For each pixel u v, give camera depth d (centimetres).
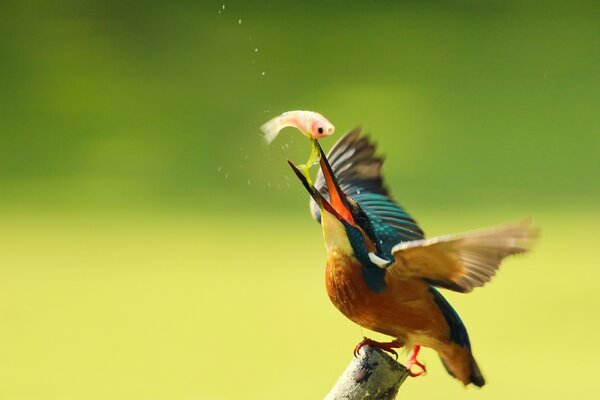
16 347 1206
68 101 2117
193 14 2391
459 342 512
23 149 1952
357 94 2112
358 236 505
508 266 1476
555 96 2120
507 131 1998
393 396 459
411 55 2272
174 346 1199
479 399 1039
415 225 566
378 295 500
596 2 2466
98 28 2361
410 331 510
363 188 575
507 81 2175
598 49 2297
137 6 2373
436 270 480
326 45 2291
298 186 1762
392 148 1930
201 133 1984
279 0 2459
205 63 2242
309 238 1586
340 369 1116
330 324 1259
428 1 2472
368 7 2453
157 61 2242
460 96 2123
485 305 1330
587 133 1988
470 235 441
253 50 2250
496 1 2464
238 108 2073
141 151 1936
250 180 1805
